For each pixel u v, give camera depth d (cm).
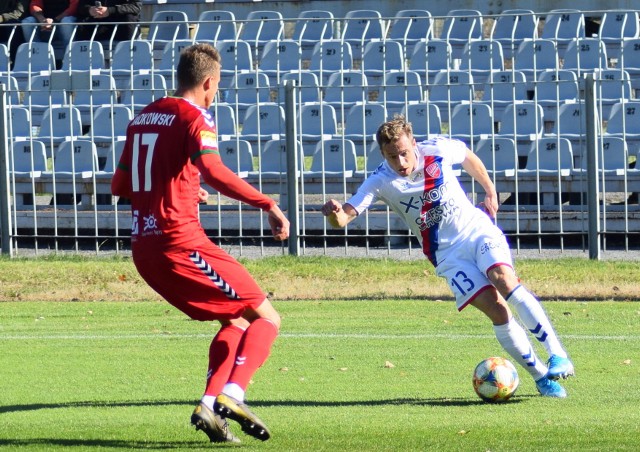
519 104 5884
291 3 8194
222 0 8275
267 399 2475
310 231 5462
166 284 1930
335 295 4250
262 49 7594
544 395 2453
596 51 6744
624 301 4019
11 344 3344
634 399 2405
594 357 2998
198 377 2800
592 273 4406
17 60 7212
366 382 2698
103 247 5619
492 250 2381
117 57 7131
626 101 5909
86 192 5809
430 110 5919
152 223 1914
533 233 5047
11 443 1930
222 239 5297
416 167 2383
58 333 3553
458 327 3562
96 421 2178
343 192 5509
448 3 7975
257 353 1903
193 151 1883
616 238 5319
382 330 3525
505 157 5512
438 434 1995
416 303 4075
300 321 3716
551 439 1938
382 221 5400
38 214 5666
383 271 4572
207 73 1977
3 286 4456
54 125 6294
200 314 1942
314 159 5691
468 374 2795
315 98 6738
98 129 6238
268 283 4438
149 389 2633
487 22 7862
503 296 2391
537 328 2416
